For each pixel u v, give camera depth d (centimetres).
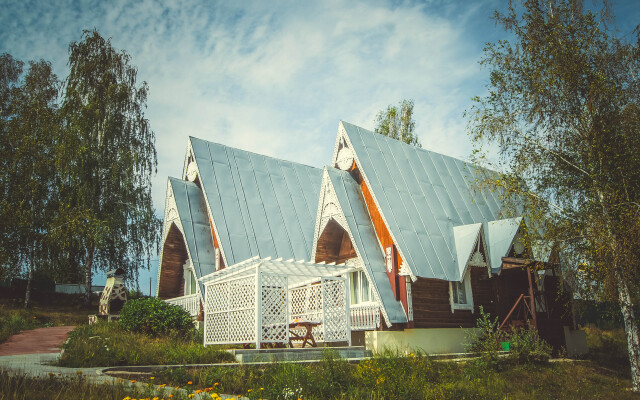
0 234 2809
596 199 1833
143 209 3700
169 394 924
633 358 1688
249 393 1043
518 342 1903
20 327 2397
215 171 2592
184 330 2009
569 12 1970
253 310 1591
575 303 2086
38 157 3169
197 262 2364
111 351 1387
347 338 1806
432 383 1323
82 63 3797
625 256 1642
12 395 795
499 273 2247
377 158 2417
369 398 1075
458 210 2508
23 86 3519
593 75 1855
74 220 3155
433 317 2095
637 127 1802
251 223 2461
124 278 3547
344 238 2397
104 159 3600
